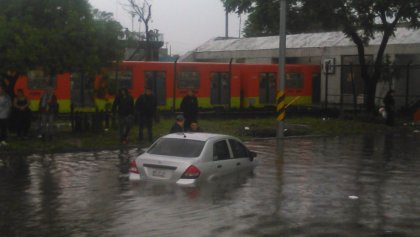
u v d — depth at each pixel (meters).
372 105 36.38
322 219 10.48
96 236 9.21
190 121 22.81
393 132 30.53
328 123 32.19
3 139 21.16
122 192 12.84
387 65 37.44
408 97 42.03
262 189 13.32
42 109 22.98
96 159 19.33
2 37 21.19
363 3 32.03
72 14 22.72
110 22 24.38
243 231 9.51
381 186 14.27
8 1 22.53
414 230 9.77
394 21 34.16
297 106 40.66
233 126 29.50
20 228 9.74
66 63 22.45
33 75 30.36
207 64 36.56
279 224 10.02
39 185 14.20
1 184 14.36
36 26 22.42
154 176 13.09
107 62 24.72
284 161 19.00
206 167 13.08
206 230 9.55
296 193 13.05
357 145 24.39
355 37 35.50
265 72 39.72
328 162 18.84
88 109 31.88
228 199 11.97
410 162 18.97
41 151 20.84
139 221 10.15
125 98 22.89
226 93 37.72
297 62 52.91
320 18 33.69
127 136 23.33
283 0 27.02
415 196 12.95
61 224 10.02
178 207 11.17
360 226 9.99
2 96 21.11
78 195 12.73
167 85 34.84
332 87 47.06
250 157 15.00
